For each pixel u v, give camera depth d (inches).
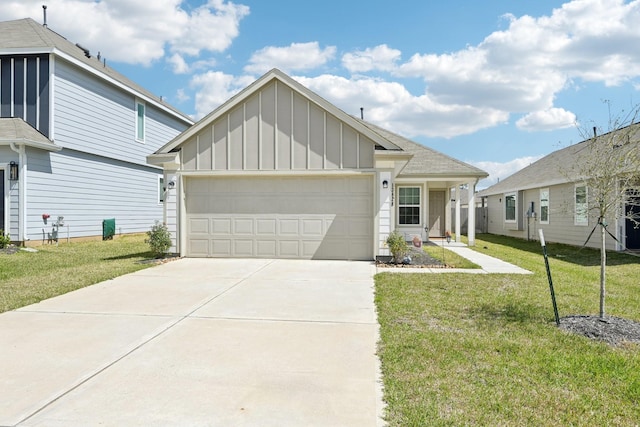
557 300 256.2
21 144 505.0
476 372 147.5
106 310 232.2
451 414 118.2
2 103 555.8
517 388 135.1
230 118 429.1
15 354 165.3
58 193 567.5
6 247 483.5
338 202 428.5
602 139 237.9
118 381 140.9
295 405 124.2
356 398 128.6
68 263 404.5
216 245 442.6
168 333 191.9
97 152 639.8
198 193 444.1
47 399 128.0
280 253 435.2
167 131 848.3
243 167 427.8
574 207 616.4
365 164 415.2
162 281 315.6
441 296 264.8
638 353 167.0
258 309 235.3
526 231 793.6
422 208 644.1
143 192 769.6
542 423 114.5
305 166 420.5
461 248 589.0
